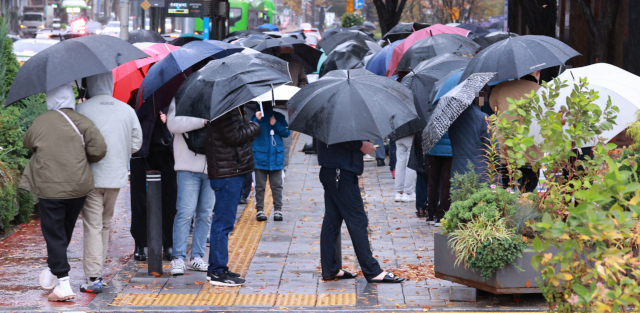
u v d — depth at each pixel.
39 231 12.03
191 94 8.40
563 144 7.55
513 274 7.68
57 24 90.94
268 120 12.75
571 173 7.81
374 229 12.17
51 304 8.09
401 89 8.53
